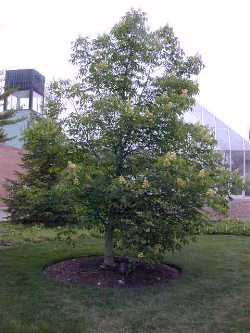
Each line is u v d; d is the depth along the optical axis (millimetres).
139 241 6531
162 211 6879
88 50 7895
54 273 7566
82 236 9039
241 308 6039
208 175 6816
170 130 7133
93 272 7492
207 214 7445
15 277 7301
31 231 12336
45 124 7363
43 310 5766
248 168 19984
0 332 4996
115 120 7078
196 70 7965
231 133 20375
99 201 6836
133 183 6559
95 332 5098
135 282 7105
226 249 10492
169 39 7852
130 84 7645
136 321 5480
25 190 8375
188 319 5586
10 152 25781
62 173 6789
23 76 32125
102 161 7059
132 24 7598
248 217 18156
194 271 8078
